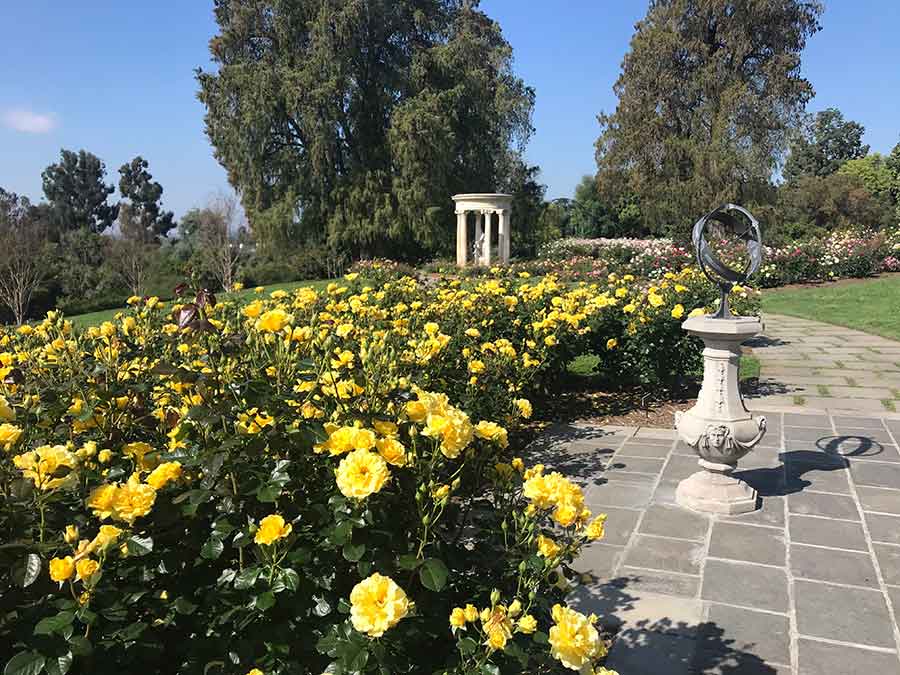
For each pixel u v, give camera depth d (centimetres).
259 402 179
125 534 145
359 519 145
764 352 943
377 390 219
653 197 3100
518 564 169
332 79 2583
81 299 2538
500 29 3659
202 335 252
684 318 650
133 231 3650
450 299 605
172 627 161
